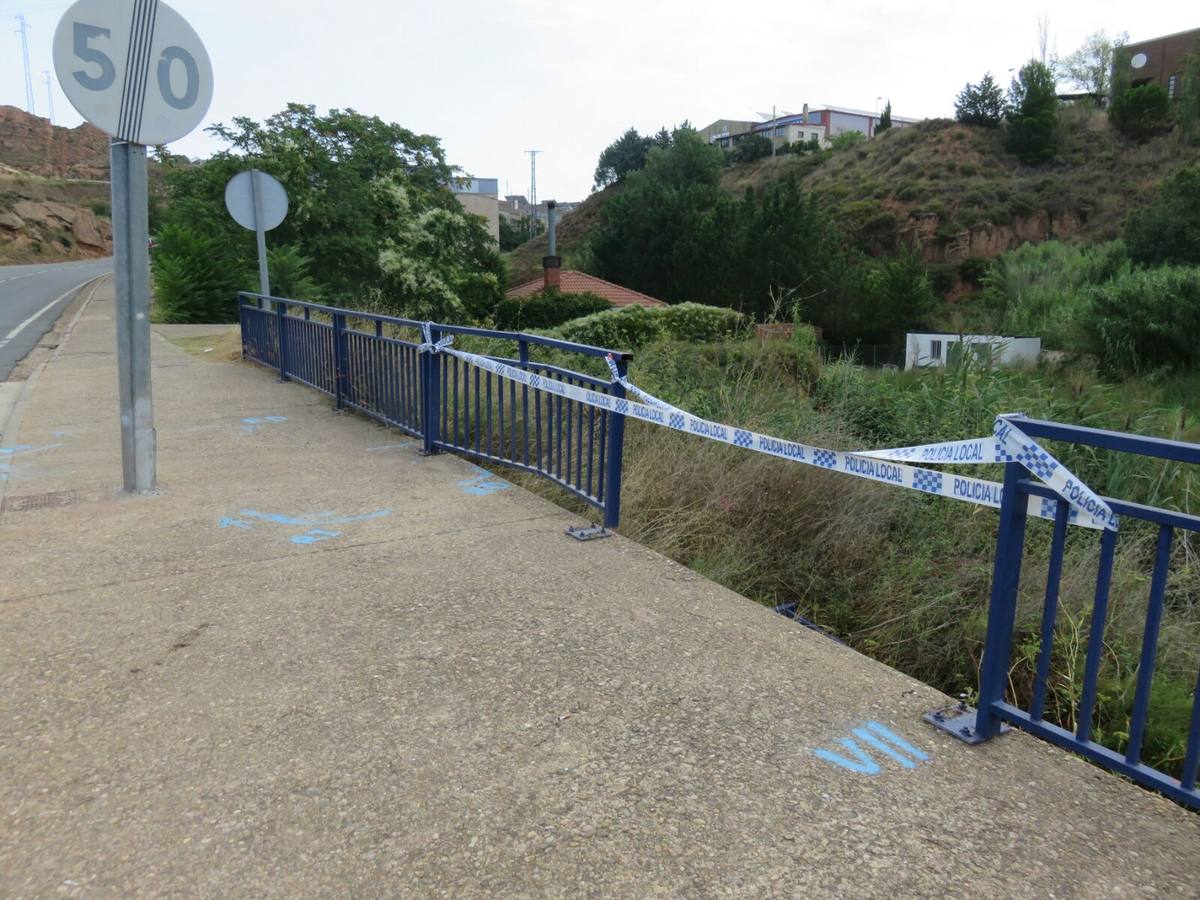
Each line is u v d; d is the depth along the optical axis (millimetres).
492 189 99188
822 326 43344
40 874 2178
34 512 5078
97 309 22812
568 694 3078
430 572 4184
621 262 51531
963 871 2238
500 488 5629
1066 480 2496
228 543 4562
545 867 2225
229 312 20625
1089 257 43188
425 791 2523
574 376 5035
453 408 6332
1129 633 4121
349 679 3160
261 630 3547
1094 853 2312
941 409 8117
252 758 2676
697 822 2408
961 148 68938
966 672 4270
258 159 24234
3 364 12461
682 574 4227
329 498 5387
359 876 2186
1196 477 6734
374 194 27141
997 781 2625
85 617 3658
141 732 2812
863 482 5410
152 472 5500
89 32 4746
